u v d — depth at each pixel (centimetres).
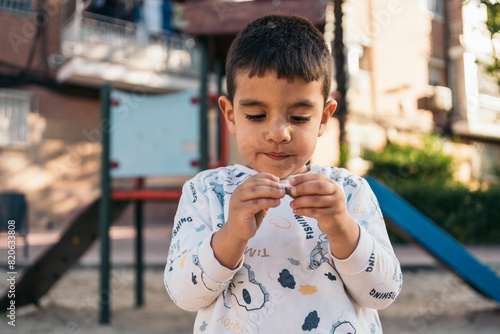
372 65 1062
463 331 311
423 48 1126
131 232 1020
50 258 380
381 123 1080
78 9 979
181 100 365
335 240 90
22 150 979
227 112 108
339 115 480
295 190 84
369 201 108
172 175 364
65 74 995
